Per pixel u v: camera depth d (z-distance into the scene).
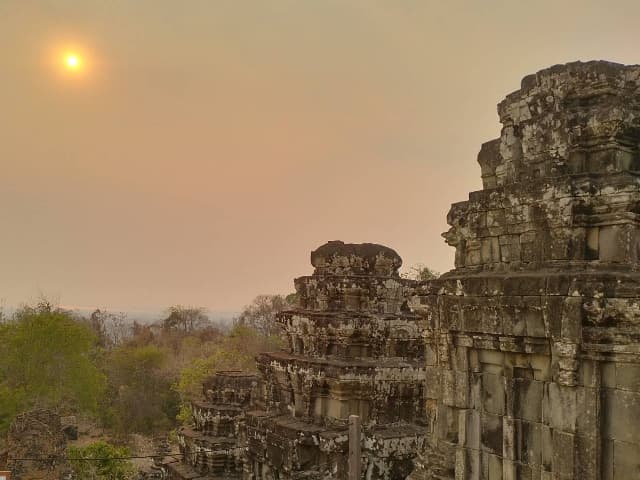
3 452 35.47
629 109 8.96
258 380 31.11
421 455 11.88
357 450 15.31
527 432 9.17
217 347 82.00
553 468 8.55
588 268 8.61
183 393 59.66
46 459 31.69
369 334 20.00
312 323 20.81
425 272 35.84
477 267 10.49
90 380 56.53
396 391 19.34
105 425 64.88
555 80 9.67
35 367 53.22
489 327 9.62
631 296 7.98
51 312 59.53
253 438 20.89
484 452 9.80
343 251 21.81
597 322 8.23
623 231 8.45
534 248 9.45
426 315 11.23
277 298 106.44
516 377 9.42
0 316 68.50
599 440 8.13
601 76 9.27
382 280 21.27
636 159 9.07
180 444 31.77
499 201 9.99
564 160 9.27
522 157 10.12
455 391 10.29
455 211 11.10
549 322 8.67
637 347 7.88
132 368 68.94
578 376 8.36
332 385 18.97
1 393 49.97
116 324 149.50
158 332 125.56
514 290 9.22
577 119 9.34
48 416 32.50
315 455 18.47
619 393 8.09
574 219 8.84
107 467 37.44
